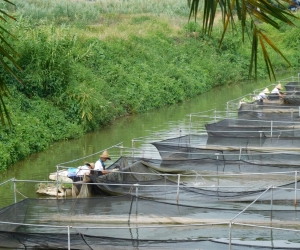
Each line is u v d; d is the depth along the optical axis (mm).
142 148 22828
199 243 11172
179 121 29438
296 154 18750
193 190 14883
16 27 26641
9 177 18797
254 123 24641
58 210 13297
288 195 14188
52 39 26984
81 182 15273
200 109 33375
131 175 16750
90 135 26188
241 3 5008
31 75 25953
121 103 31547
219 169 18281
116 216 13305
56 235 11727
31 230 12734
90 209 13375
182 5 53188
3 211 12664
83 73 29234
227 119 23875
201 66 42531
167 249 11312
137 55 37781
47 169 19797
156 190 15117
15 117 22797
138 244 11398
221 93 39844
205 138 21484
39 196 16531
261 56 47406
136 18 46969
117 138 25250
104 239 11547
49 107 25812
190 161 18609
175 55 41688
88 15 44656
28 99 25328
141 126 28281
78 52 30609
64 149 23188
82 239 11648
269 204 14172
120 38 38188
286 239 12828
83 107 26547
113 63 34312
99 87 29547
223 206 14375
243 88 41844
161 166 18766
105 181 15531
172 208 13227
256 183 17562
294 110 26484
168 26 46594
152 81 35500
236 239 12766
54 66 26781
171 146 20328
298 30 52500
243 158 19422
